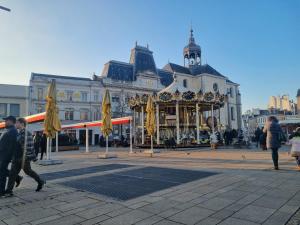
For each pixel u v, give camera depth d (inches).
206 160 497.7
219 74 2625.5
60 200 220.5
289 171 340.5
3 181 236.1
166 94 1017.5
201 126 1175.6
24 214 185.5
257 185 258.8
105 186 270.5
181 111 1149.7
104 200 216.8
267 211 179.3
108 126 687.7
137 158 581.9
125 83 2203.5
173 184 272.4
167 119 1139.3
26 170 247.4
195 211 182.7
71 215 180.5
